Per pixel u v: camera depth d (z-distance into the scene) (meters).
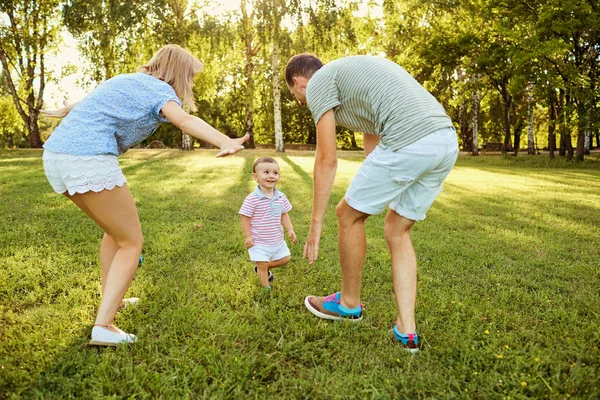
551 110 20.09
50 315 2.73
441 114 2.42
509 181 11.15
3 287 3.11
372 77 2.40
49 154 2.33
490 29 20.19
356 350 2.41
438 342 2.50
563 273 3.78
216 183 9.05
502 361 2.27
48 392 1.97
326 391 2.03
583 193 8.95
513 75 18.91
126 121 2.38
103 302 2.41
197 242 4.45
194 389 2.05
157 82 2.45
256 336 2.54
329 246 4.45
